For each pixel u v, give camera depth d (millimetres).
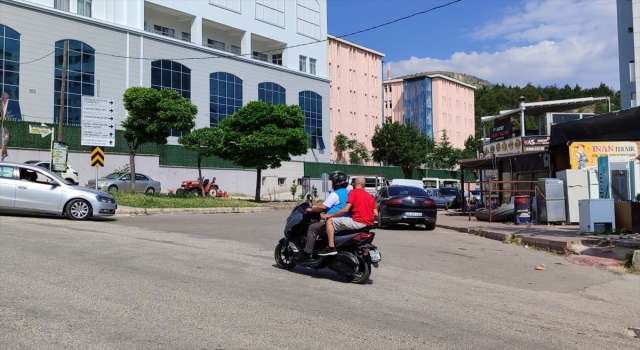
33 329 4984
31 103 37594
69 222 14367
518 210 19156
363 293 7316
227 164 45656
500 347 5180
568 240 12805
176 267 8312
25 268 7598
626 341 5707
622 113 15062
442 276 9109
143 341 4785
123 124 25859
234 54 52688
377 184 29875
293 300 6629
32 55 37781
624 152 20266
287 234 8727
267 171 50219
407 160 68125
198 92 48969
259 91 55500
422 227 19688
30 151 31062
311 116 61906
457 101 106312
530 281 9094
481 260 11258
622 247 11875
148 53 44906
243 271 8367
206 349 4648
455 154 76250
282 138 32156
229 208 24547
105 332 4984
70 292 6391
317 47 64188
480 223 20047
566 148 20859
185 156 41844
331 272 8836
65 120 39281
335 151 76375
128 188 30906
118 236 11750
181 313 5738
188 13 48938
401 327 5668
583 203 14594
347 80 80375
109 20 42812
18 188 14578
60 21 39281
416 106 97750
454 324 5930
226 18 52750
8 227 11992
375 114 85812
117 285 6867
